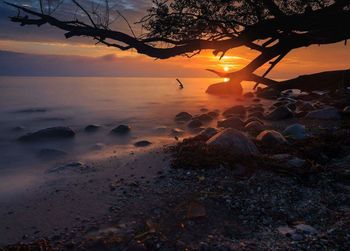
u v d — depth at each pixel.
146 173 6.70
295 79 21.89
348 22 14.13
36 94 33.81
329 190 5.68
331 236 4.25
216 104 22.81
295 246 4.06
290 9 16.45
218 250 4.02
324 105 17.50
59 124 15.02
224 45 15.07
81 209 5.28
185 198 5.38
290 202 5.22
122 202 5.41
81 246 4.25
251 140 7.96
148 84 67.38
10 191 6.23
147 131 12.62
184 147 7.50
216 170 6.34
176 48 15.28
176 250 4.06
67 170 7.39
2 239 4.51
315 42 16.52
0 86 52.34
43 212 5.25
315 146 7.90
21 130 13.42
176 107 21.25
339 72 21.50
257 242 4.18
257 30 14.84
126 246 4.18
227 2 15.34
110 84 65.12
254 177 6.01
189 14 15.43
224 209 5.02
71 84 63.91
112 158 8.23
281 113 13.34
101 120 15.98
